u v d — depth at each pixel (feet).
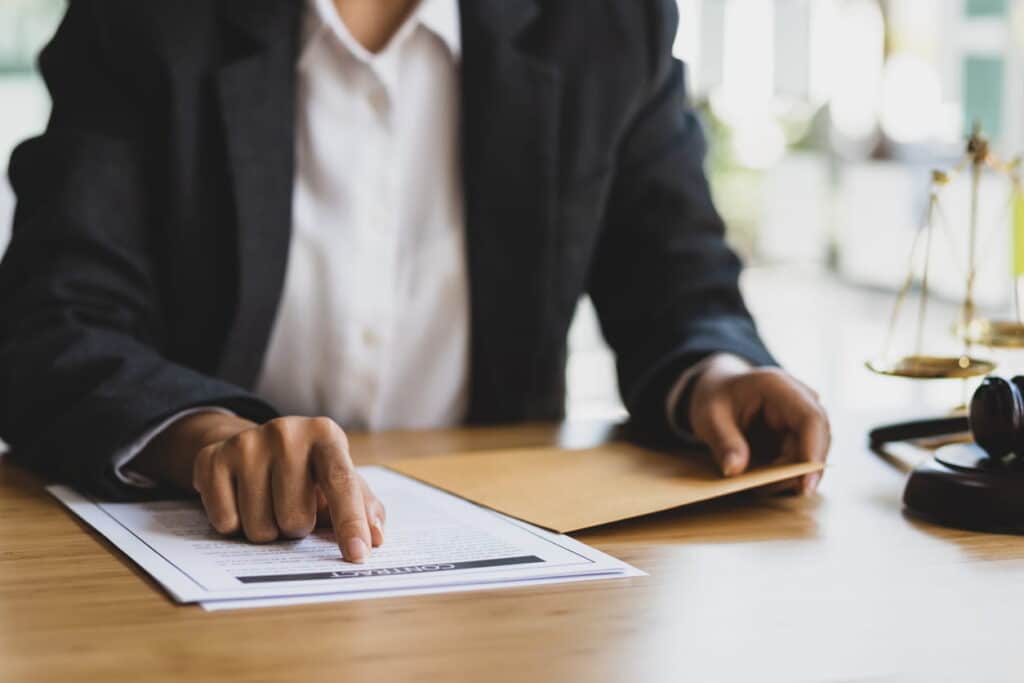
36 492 3.16
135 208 3.84
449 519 2.80
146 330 3.83
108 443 3.00
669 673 1.91
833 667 1.95
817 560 2.57
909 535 2.78
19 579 2.37
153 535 2.68
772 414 3.40
